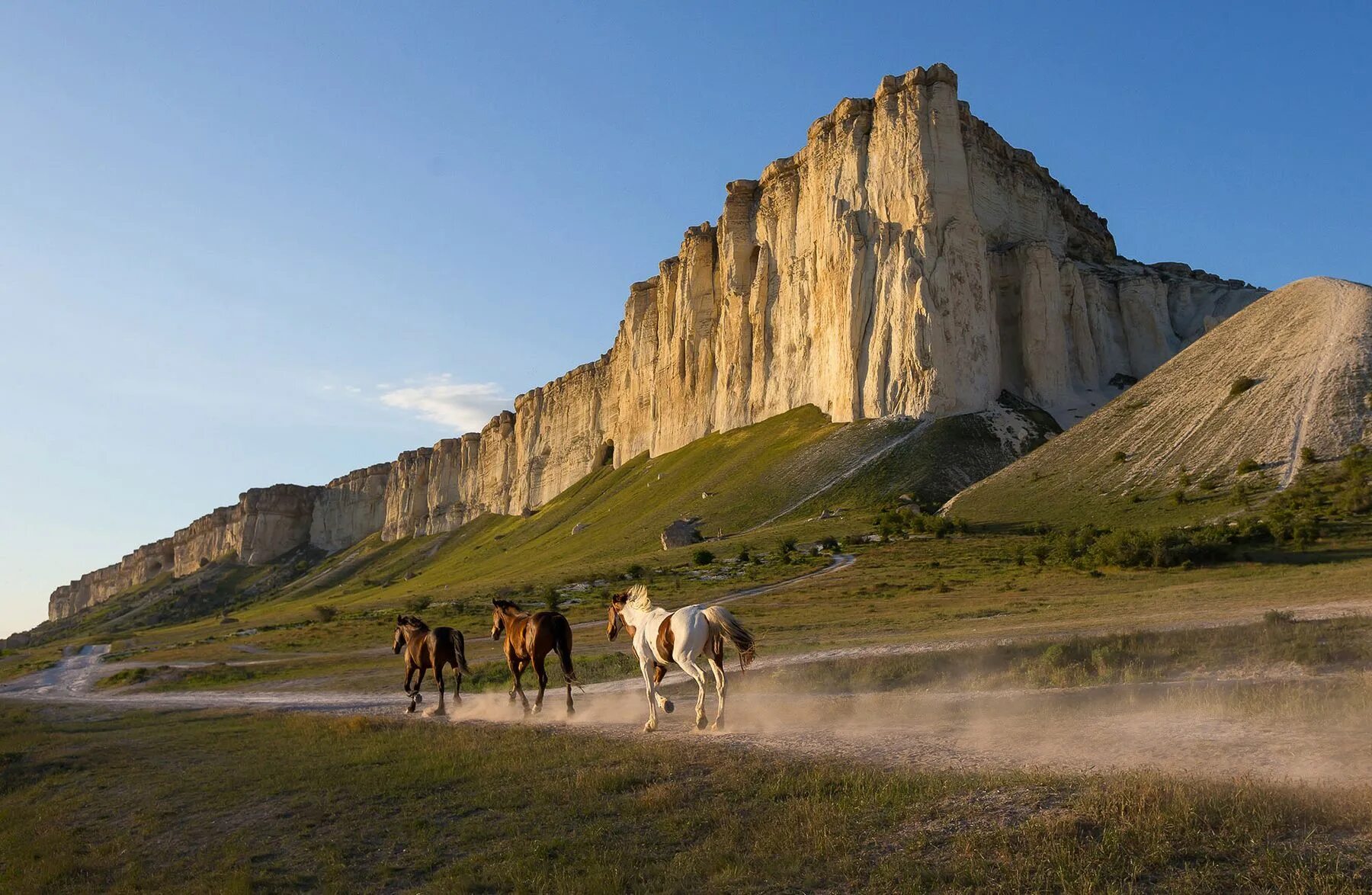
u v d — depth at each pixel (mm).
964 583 53938
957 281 117750
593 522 140375
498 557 151500
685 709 18578
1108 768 10203
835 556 74312
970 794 9516
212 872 10453
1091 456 86188
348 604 121562
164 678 45250
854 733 13797
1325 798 8141
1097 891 7230
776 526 97000
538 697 19328
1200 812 8188
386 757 15102
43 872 11141
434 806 11961
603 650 38250
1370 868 6969
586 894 8438
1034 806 8930
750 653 15469
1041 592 46062
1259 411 77188
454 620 66812
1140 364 130625
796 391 137250
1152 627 24375
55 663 73250
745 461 124500
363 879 9789
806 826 9289
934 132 122750
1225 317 132750
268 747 17891
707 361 156750
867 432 113375
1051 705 14391
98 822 13555
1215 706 12828
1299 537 51250
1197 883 7156
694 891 8320
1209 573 46594
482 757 14266
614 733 15695
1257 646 17859
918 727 13977
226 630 102125
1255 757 10211
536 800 11555
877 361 118500
